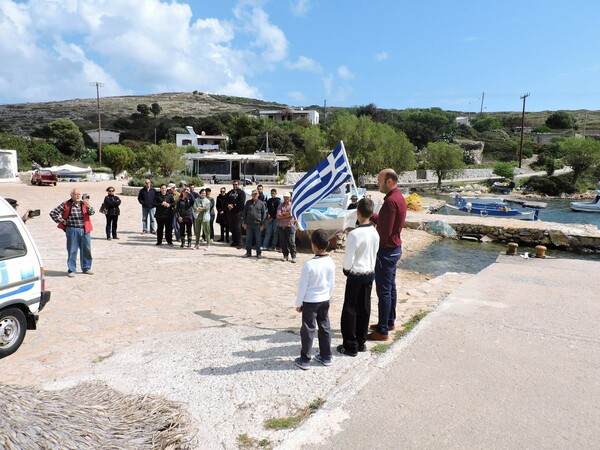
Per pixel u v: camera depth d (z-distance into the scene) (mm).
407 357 5082
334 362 5062
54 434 3082
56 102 166875
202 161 51281
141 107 131750
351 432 3658
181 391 4453
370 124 52469
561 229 20766
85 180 48062
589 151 58062
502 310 6844
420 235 21234
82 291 8445
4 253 5543
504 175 62906
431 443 3500
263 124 78312
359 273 5078
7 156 19391
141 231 16953
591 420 3824
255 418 3939
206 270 10578
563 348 5363
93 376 4887
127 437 3420
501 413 3926
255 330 6316
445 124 104688
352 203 15805
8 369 5133
